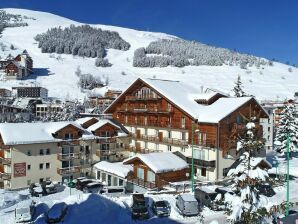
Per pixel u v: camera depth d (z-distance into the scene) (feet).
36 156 182.50
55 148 189.16
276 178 184.24
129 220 128.16
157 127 215.10
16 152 176.24
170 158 184.14
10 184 175.32
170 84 227.81
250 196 76.33
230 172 80.07
